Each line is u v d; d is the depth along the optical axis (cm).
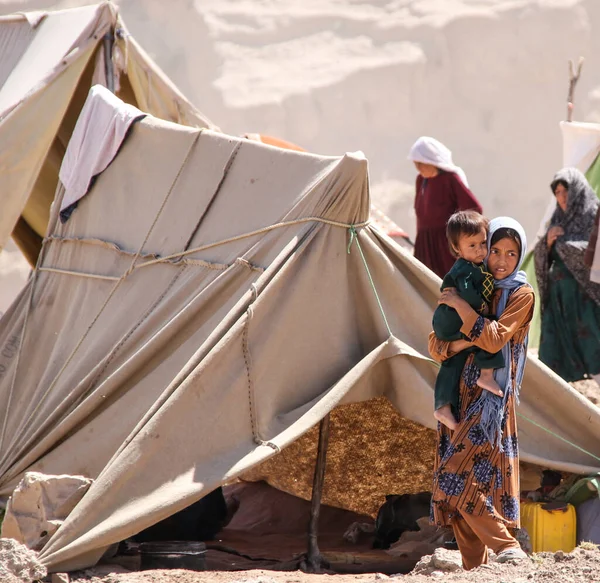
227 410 1736
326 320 1848
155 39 9006
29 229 3297
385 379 1873
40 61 2909
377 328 1873
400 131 8700
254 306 1759
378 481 2216
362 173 1834
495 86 8831
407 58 8712
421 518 2042
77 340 2178
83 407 1878
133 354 1898
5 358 2409
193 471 1686
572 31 8800
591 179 3269
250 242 1916
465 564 1528
